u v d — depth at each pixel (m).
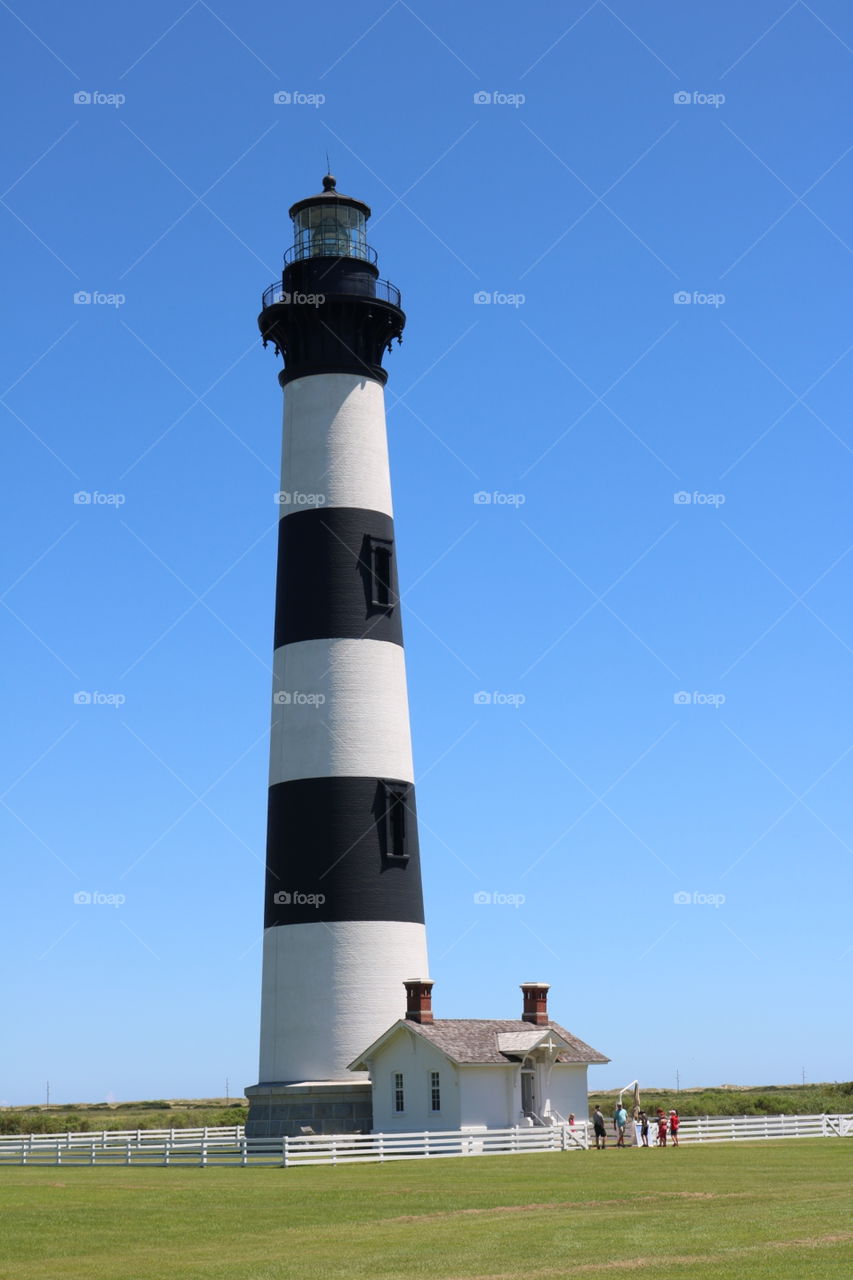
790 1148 60.12
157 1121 106.31
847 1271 26.47
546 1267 28.11
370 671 61.84
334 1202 39.59
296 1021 59.91
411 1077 59.22
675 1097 136.50
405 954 60.59
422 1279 27.08
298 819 60.88
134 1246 32.06
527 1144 58.38
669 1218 34.66
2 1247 32.06
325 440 63.50
